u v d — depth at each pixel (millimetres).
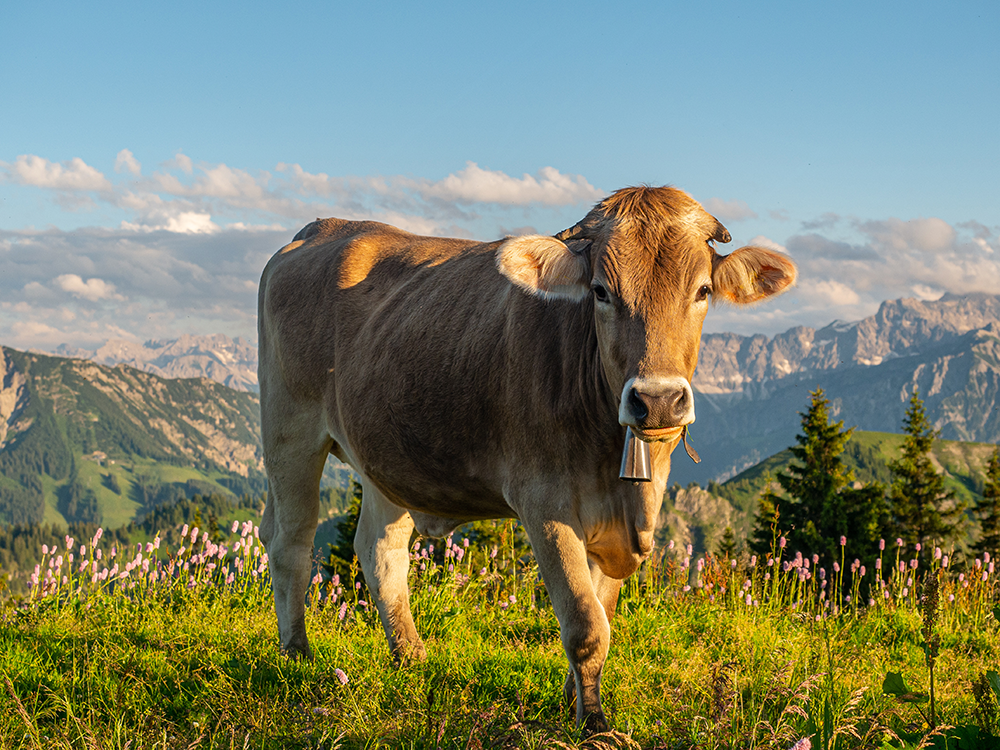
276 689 5352
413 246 6684
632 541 4715
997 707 4277
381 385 5809
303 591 6691
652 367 3947
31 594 8070
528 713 4945
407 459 5680
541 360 4793
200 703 5043
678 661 6211
